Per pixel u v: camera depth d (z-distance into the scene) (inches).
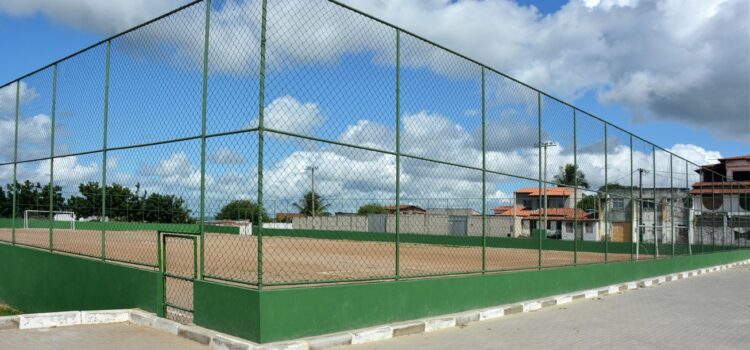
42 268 455.5
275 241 334.0
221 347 261.0
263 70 262.8
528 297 450.0
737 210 1214.9
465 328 344.8
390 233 345.7
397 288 325.1
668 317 417.4
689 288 644.1
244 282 269.4
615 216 836.0
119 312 329.4
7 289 512.7
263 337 253.4
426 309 344.8
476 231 497.4
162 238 323.9
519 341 312.3
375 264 671.1
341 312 290.0
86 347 268.4
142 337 288.5
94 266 387.9
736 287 661.9
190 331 282.4
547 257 941.8
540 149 479.2
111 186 379.2
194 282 297.7
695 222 1051.3
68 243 437.7
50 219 451.8
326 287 284.2
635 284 637.9
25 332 299.4
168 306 319.6
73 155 424.5
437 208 394.9
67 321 317.7
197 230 301.1
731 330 367.2
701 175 1004.6
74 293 410.6
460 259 738.2
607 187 608.7
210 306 285.1
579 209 724.7
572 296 496.7
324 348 269.0
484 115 407.2
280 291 262.1
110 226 380.2
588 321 388.2
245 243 275.0
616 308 458.6
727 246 1165.1
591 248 1125.7
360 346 281.6
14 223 522.0
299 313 269.3
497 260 812.6
